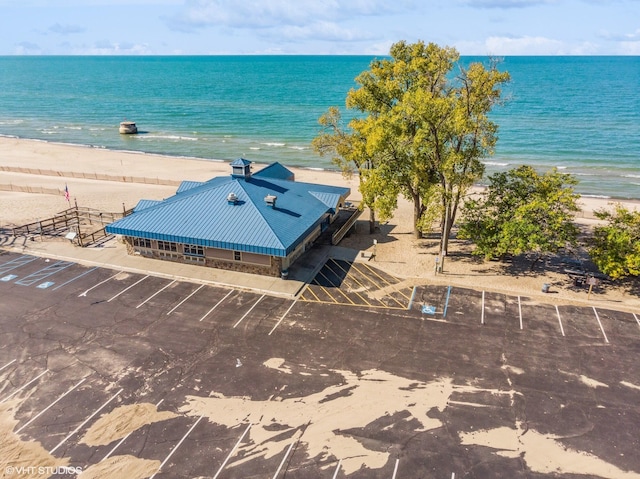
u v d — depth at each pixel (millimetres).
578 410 21547
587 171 72750
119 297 31109
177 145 93750
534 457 19125
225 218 34750
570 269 35875
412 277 34438
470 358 25141
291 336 27000
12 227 43531
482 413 21359
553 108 134250
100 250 38281
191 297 31188
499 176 39750
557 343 26438
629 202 56875
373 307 30188
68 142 95875
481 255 38688
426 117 32594
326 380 23422
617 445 19719
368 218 48500
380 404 21891
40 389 22656
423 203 37500
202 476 18141
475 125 32250
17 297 30984
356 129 39656
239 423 20750
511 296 31703
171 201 37469
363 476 18188
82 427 20422
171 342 26391
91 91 195375
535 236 32125
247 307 30016
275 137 102250
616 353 25578
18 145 89438
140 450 19312
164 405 21734
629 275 34500
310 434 20188
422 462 18844
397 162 36469
